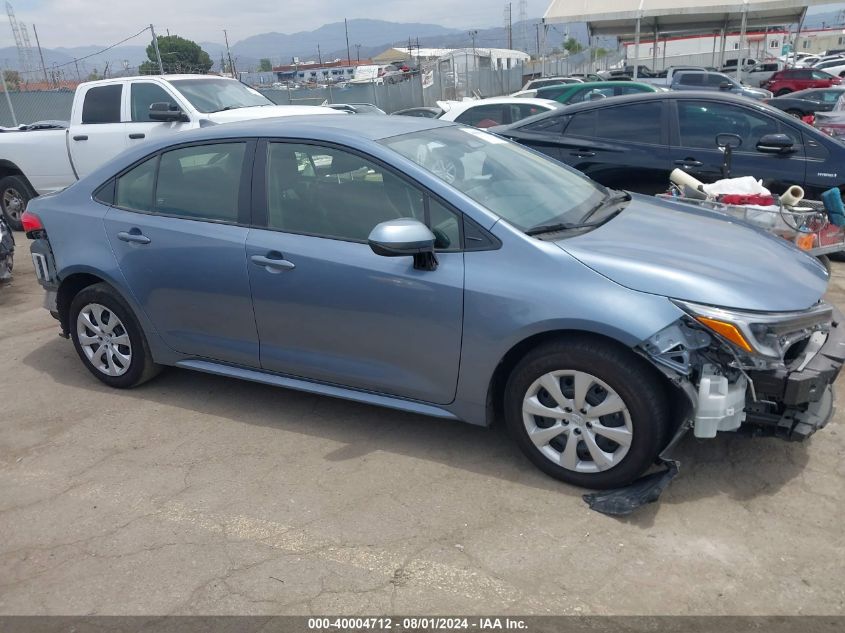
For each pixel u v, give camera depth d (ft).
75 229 14.90
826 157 21.06
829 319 10.78
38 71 80.84
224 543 10.27
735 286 10.11
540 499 10.87
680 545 9.74
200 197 13.60
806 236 16.93
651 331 9.77
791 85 96.73
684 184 18.85
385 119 14.30
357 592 9.16
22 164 31.89
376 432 13.19
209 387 15.53
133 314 14.73
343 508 10.92
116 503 11.42
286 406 14.44
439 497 11.07
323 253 12.07
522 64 140.46
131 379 15.26
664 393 10.23
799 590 8.86
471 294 10.88
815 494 10.70
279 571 9.62
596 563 9.46
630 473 10.53
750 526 10.07
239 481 11.83
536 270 10.62
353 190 12.10
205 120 28.32
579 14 87.04
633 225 12.10
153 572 9.75
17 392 15.75
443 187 11.41
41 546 10.46
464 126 14.92
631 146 23.16
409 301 11.39
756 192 17.84
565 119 24.40
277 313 12.75
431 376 11.68
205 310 13.62
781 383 9.91
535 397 11.05
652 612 8.60
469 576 9.34
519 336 10.64
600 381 10.36
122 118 29.89
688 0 81.51
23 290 23.81
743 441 12.14
